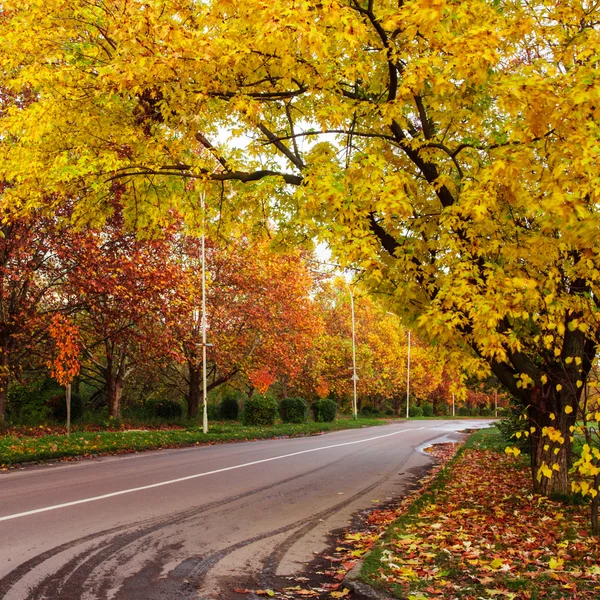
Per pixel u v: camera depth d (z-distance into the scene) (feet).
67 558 17.31
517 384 25.21
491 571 16.06
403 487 35.53
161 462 43.60
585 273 20.72
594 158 16.47
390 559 17.04
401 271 26.05
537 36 23.11
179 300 67.10
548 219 16.49
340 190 20.29
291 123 29.45
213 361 95.55
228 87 24.71
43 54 27.78
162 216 35.32
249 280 91.86
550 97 16.56
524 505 26.89
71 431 65.36
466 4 20.42
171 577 15.99
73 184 30.45
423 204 28.17
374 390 172.35
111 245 62.80
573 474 32.81
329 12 18.57
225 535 21.07
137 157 28.58
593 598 13.89
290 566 17.52
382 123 26.25
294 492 31.63
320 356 129.08
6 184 45.16
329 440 73.41
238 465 42.65
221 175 28.55
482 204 20.10
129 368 85.71
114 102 28.60
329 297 152.56
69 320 59.98
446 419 193.98
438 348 25.18
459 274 20.95
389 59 22.48
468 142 23.99
